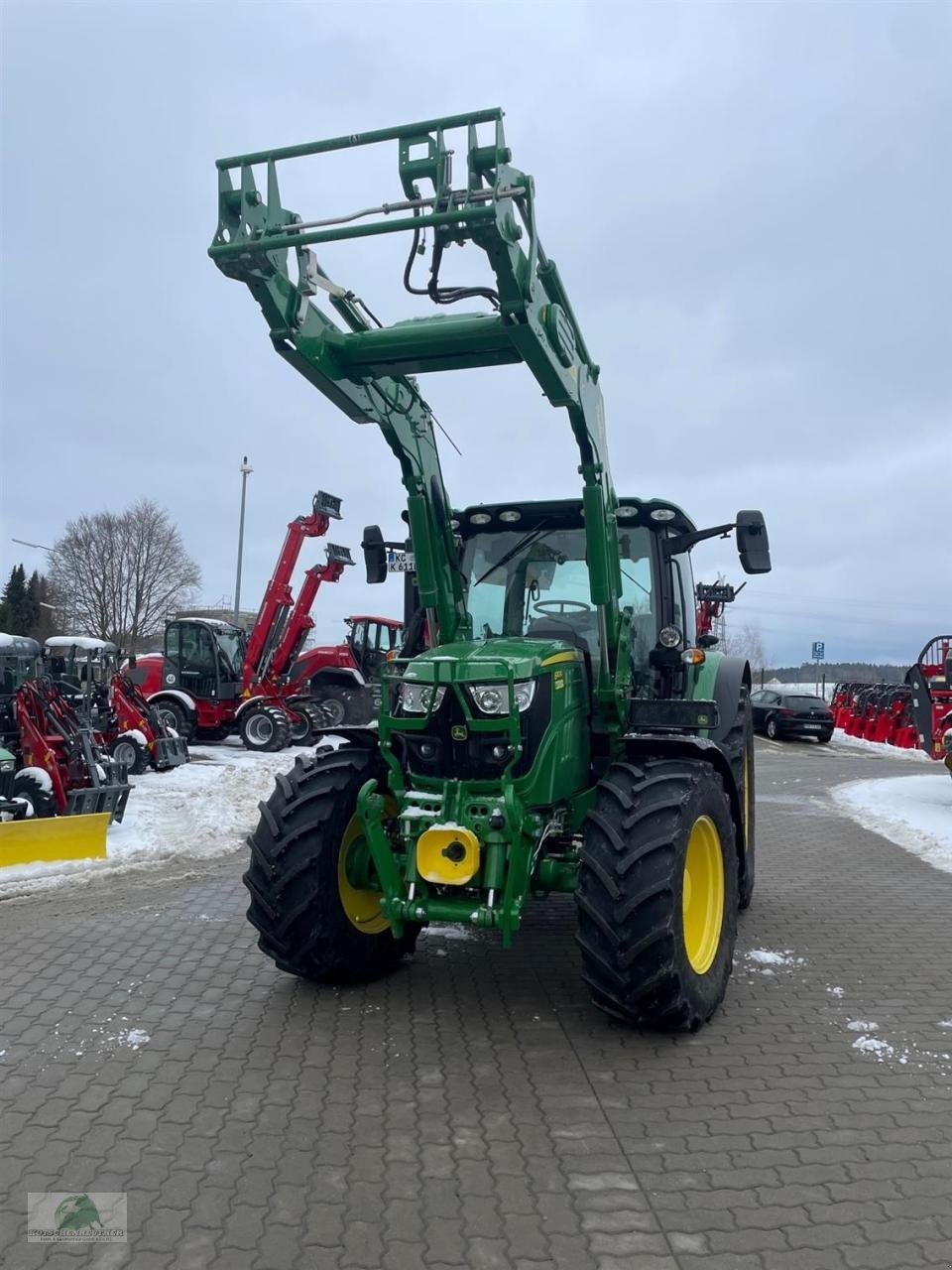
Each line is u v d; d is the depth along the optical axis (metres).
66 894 6.85
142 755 13.05
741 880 6.24
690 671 6.02
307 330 4.08
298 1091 3.59
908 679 15.00
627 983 3.90
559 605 5.57
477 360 4.30
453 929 5.83
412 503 5.02
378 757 5.01
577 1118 3.38
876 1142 3.24
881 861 8.41
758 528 5.39
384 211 3.65
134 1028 4.22
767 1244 2.65
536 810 4.40
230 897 6.75
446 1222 2.74
